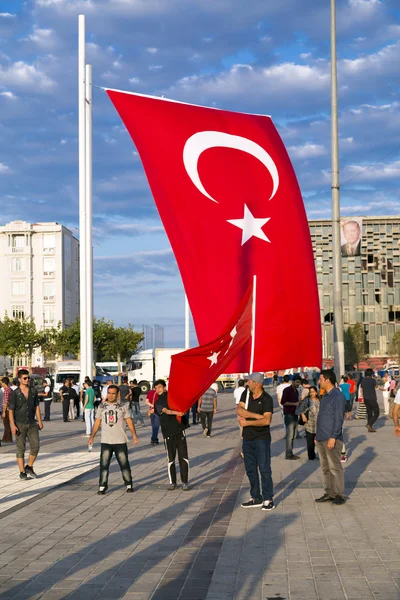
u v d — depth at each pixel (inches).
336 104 1040.8
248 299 461.7
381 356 4343.0
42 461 694.5
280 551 320.8
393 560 299.9
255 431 431.5
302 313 614.5
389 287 4375.0
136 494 495.2
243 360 578.2
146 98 600.4
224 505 444.1
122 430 504.4
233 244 607.8
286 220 617.6
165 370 2529.5
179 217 606.5
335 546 327.6
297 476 561.9
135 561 309.7
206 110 613.0
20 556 321.4
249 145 611.8
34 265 3922.2
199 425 1189.1
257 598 254.1
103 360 4057.6
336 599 249.8
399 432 483.8
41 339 3595.0
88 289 1211.9
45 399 1444.4
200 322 608.4
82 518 409.7
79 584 276.4
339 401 437.1
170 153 603.8
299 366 605.3
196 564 302.4
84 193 1219.9
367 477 546.9
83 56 1219.9
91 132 1233.4
